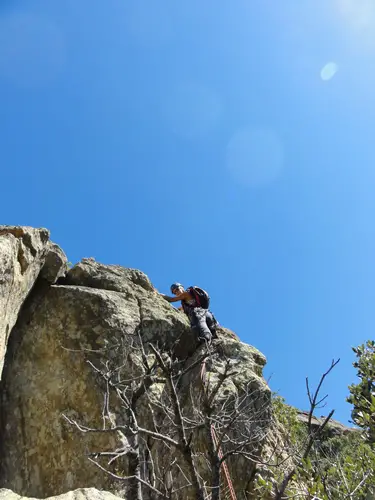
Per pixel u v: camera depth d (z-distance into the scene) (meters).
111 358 8.05
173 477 7.34
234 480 7.66
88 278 9.71
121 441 7.05
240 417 8.04
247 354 10.07
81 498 3.31
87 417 7.41
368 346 6.45
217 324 10.01
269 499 6.64
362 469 5.39
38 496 6.88
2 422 7.50
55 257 9.10
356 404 6.04
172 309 9.83
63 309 8.53
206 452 7.66
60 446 7.23
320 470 5.00
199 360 6.08
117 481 6.70
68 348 8.12
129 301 9.38
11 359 8.12
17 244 7.57
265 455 8.11
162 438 5.21
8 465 7.14
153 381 8.10
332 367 4.37
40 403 7.64
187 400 8.31
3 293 6.93
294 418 10.69
